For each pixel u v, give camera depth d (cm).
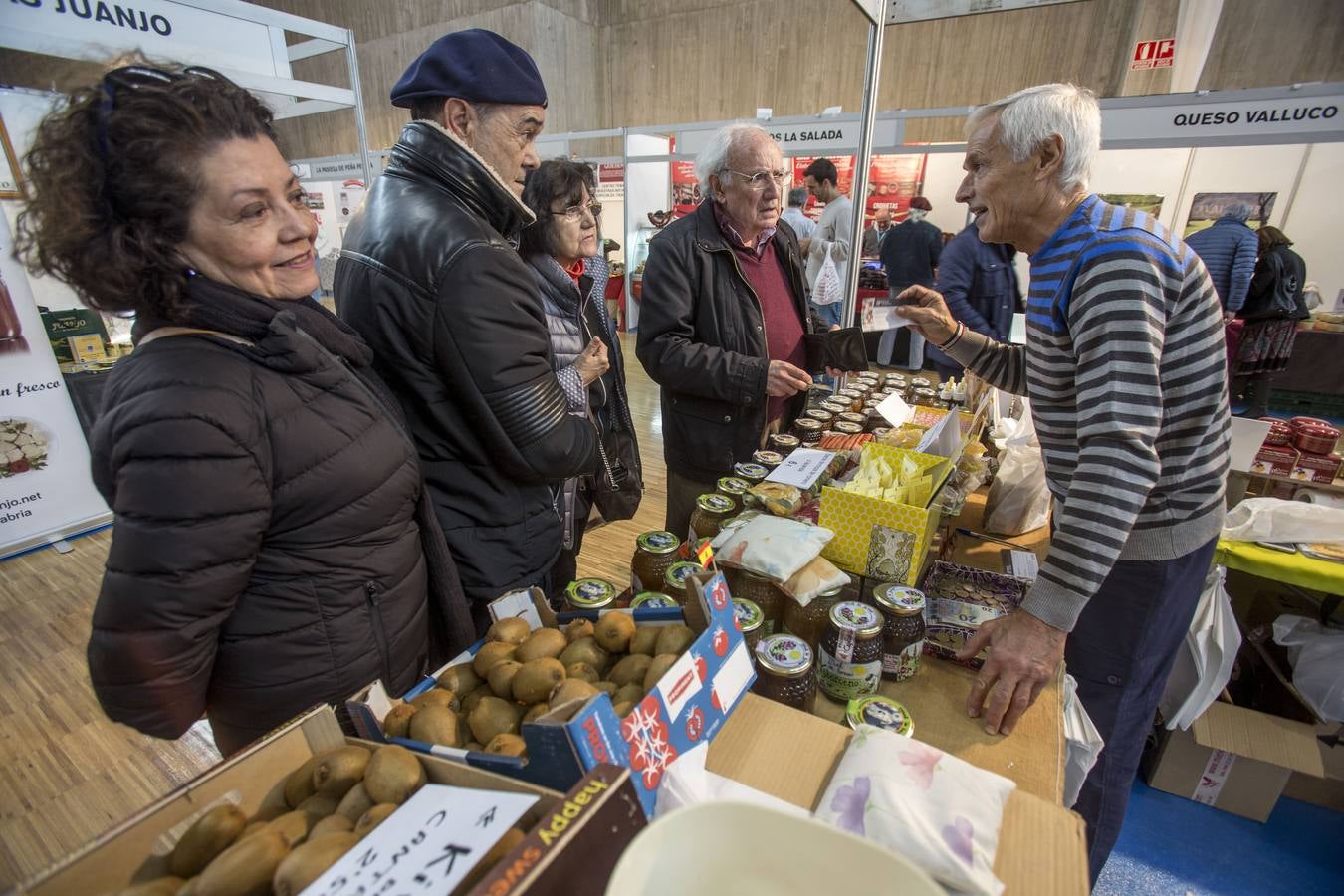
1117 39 572
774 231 190
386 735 64
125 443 62
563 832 43
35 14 188
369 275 96
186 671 68
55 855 156
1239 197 438
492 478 107
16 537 286
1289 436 203
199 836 49
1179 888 151
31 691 206
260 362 71
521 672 68
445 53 103
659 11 796
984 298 317
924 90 669
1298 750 163
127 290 65
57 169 61
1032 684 84
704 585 72
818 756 69
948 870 53
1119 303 89
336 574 80
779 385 165
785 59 736
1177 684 169
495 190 102
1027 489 143
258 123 70
